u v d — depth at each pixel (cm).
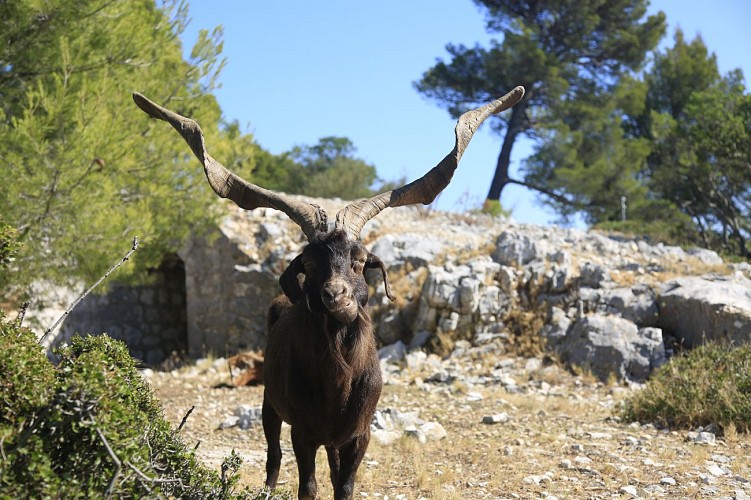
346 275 475
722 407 883
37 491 326
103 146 932
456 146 572
